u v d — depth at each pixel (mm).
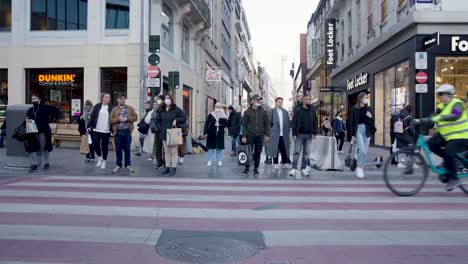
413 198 7633
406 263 4262
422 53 14625
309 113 10500
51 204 6910
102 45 19281
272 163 13648
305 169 10664
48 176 10250
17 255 4449
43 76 20078
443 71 16547
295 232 5367
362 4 25281
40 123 11094
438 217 6176
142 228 5520
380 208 6785
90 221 5852
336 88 29953
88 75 19422
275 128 11852
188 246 4773
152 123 12133
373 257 4438
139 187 8703
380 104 21641
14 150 11406
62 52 19625
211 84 37812
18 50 19906
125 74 19500
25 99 20094
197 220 5953
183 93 26844
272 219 6039
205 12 29422
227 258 4387
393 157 7875
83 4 19641
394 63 19172
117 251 4594
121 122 10898
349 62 27750
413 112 16672
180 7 24453
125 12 19391
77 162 13211
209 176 10539
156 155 11648
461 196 7809
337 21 34438
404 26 17250
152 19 21000
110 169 11641
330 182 9672
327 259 4371
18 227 5520
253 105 10773
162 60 21641
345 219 6051
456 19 16219
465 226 5676
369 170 11844
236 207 6820
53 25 19859
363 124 10281
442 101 7422
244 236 5180
